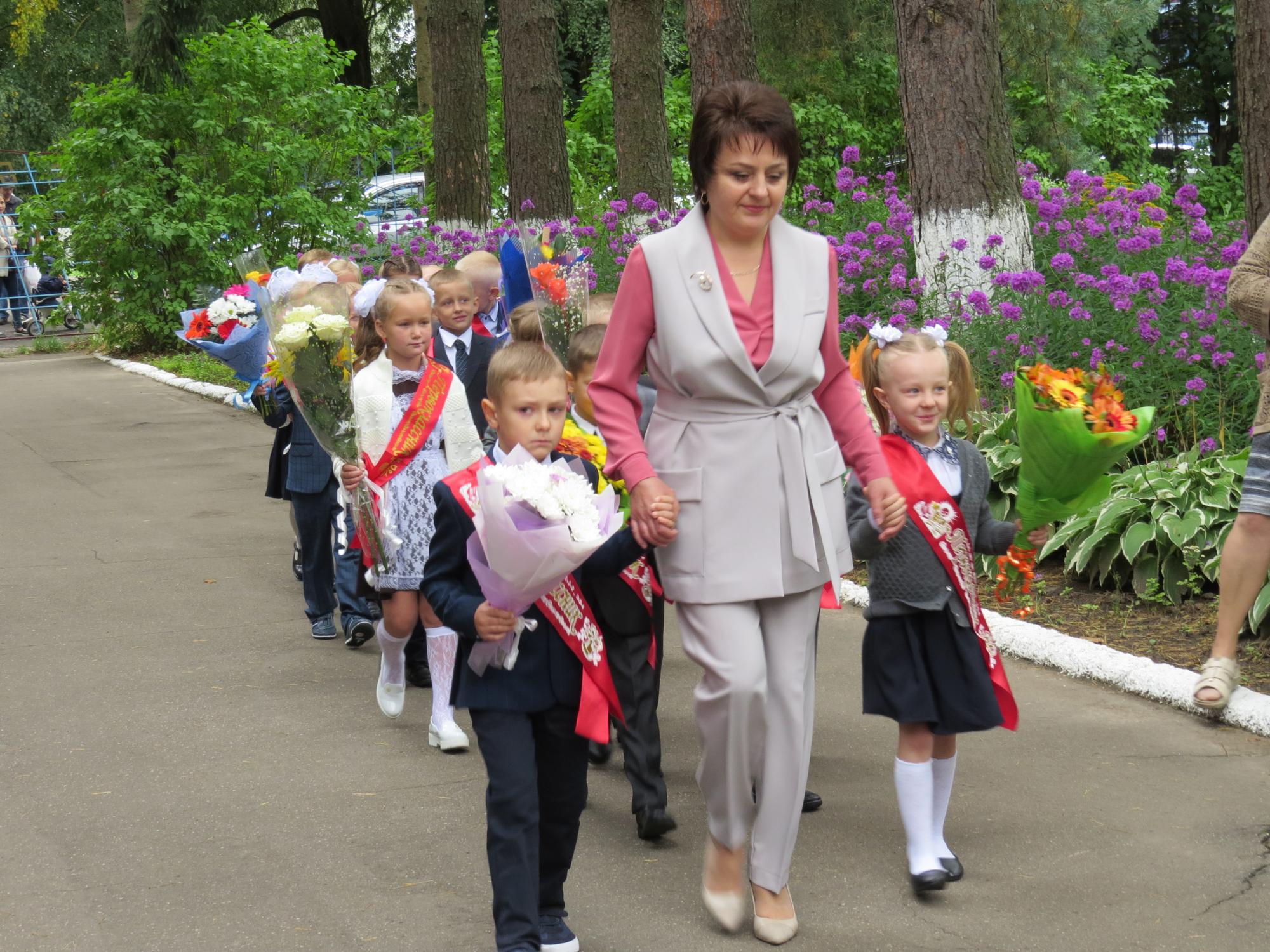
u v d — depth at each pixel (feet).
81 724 17.33
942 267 28.60
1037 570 22.13
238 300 21.62
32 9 110.73
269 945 11.49
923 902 12.03
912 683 12.06
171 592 24.31
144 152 60.13
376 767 15.78
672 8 94.43
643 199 38.32
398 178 82.17
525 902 10.39
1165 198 49.34
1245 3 22.49
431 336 17.47
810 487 11.00
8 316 84.58
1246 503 16.10
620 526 10.68
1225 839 13.12
